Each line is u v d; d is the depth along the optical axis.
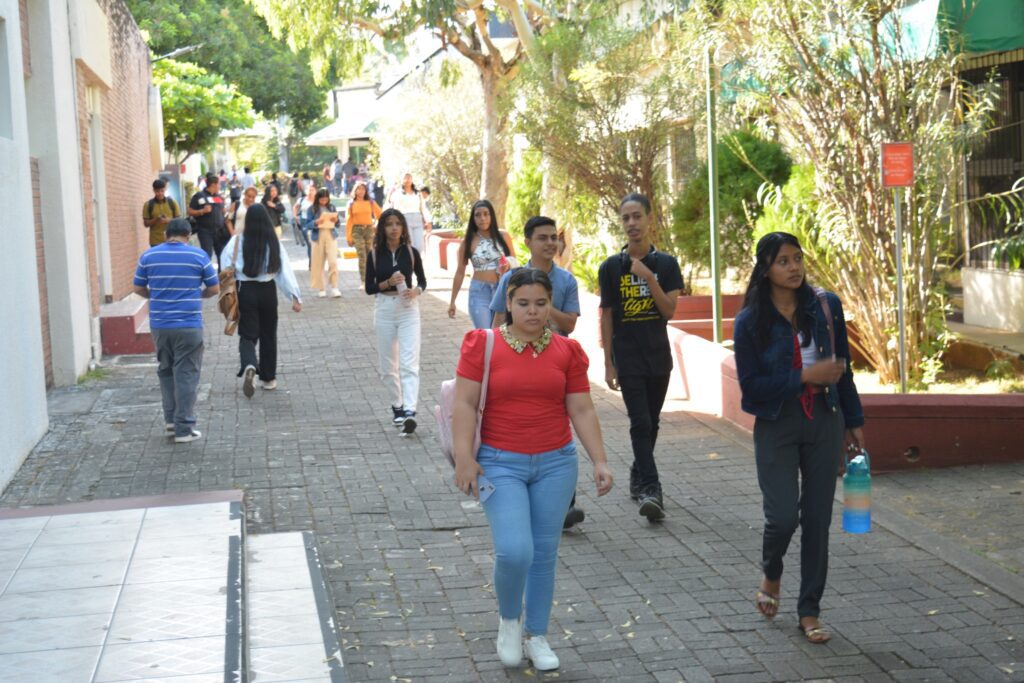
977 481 8.41
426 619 6.18
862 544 7.19
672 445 9.70
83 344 13.60
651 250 7.80
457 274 9.97
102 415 11.31
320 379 13.08
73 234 13.28
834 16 10.55
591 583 6.64
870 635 5.86
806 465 5.79
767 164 14.70
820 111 11.03
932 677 5.38
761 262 5.68
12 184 9.71
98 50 16.23
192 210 23.78
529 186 22.33
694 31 11.73
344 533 7.61
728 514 7.86
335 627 5.88
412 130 28.92
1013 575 6.56
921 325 11.30
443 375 13.10
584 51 16.02
